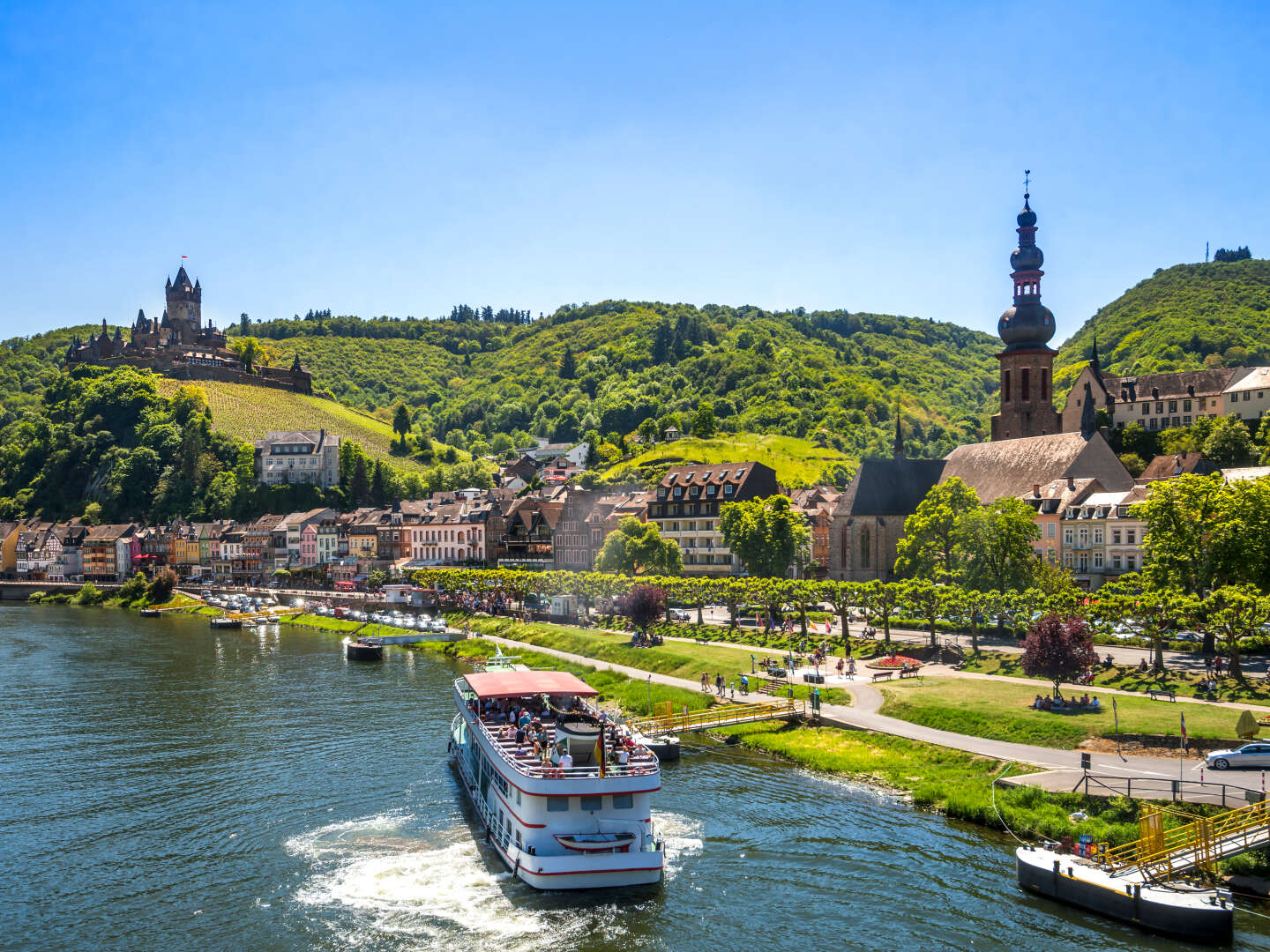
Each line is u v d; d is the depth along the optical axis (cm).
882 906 5131
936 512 12244
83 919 5206
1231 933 4634
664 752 7912
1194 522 9875
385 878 5644
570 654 12812
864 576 16300
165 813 6800
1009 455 16125
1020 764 6788
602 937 4888
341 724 9338
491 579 17112
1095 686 8481
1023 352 16925
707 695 9644
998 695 8388
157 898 5438
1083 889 5028
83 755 8294
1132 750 6825
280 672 12500
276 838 6291
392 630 16625
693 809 6644
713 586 13438
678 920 5041
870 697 8944
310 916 5181
